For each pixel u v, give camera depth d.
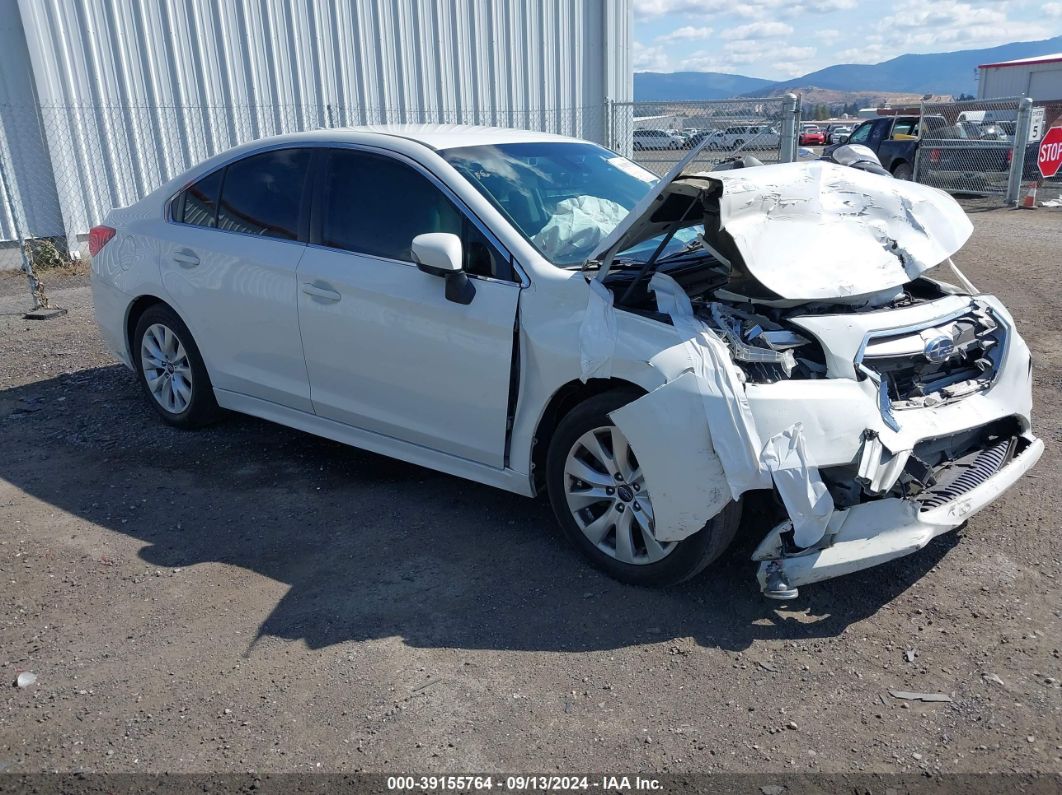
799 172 3.79
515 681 2.94
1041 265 9.75
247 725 2.75
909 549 3.06
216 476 4.65
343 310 4.14
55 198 10.81
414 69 12.88
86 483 4.57
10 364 6.72
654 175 4.82
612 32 14.51
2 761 2.62
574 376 3.41
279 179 4.58
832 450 3.02
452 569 3.65
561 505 3.63
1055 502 4.09
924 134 17.69
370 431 4.29
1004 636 3.12
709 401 3.04
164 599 3.47
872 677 2.93
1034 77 24.45
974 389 3.51
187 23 11.19
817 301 3.46
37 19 10.27
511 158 4.26
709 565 3.46
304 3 11.85
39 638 3.23
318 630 3.24
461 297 3.66
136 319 5.42
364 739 2.68
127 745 2.68
